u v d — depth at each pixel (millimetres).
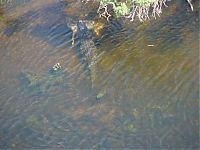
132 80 19344
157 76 19219
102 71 20250
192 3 23266
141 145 16406
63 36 23172
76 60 21344
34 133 17875
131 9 23641
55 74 20672
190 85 18344
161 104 17875
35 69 21234
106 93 19000
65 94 19484
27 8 26125
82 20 23609
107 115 17969
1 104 19609
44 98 19500
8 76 21141
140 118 17500
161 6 23500
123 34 22344
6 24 25031
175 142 16250
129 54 20891
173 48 20531
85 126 17703
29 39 23422
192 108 17375
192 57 19688
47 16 25016
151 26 22422
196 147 15906
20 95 19922
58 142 17250
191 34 21141
